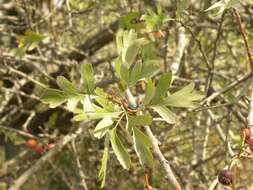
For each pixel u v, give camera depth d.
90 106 0.28
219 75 0.56
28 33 0.45
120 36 0.31
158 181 0.56
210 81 0.47
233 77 0.57
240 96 0.37
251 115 0.30
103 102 0.28
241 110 0.47
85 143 0.62
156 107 0.28
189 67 0.60
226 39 0.59
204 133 0.58
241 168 0.50
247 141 0.29
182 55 0.51
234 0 0.31
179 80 0.49
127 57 0.30
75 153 0.52
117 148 0.27
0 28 0.58
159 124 0.49
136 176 0.62
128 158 0.27
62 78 0.28
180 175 0.52
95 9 0.62
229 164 0.28
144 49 0.41
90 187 0.61
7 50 0.62
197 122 0.59
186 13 0.49
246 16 0.55
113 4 0.62
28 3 0.54
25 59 0.58
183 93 0.28
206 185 0.55
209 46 0.57
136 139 0.27
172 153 0.60
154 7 0.52
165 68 0.48
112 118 0.28
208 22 0.60
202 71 0.59
